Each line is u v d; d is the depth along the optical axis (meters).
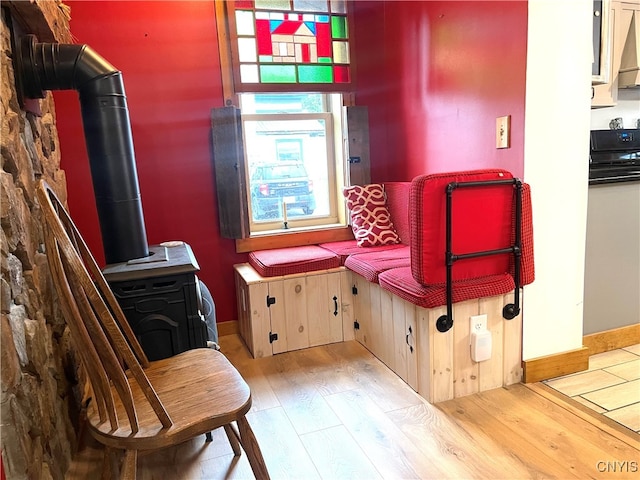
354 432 1.74
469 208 1.81
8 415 1.03
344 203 3.16
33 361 1.24
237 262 2.91
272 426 1.80
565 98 1.94
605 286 2.31
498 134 2.06
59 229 1.13
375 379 2.17
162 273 1.73
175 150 2.71
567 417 1.78
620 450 1.57
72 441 1.59
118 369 1.12
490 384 2.01
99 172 1.85
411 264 1.85
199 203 2.79
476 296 1.87
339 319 2.66
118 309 1.49
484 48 2.12
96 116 1.79
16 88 1.48
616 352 2.35
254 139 3.00
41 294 1.43
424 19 2.59
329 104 3.18
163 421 1.15
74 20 2.46
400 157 3.01
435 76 2.53
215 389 1.35
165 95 2.65
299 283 2.55
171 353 1.77
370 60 3.10
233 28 2.73
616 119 3.16
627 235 2.32
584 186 2.04
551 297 2.06
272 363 2.42
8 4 1.38
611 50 2.78
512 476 1.46
